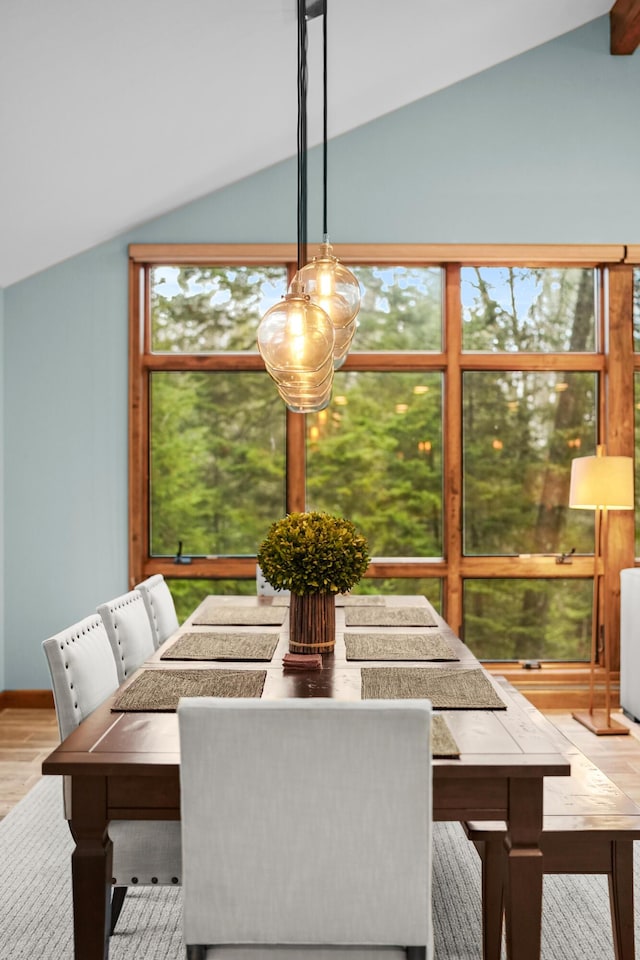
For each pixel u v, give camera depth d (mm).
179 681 2422
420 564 5207
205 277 5246
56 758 1825
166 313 5258
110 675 2629
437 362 5219
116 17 3145
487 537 5277
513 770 1796
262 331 2408
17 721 4824
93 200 4508
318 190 5152
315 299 2891
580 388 5297
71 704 2305
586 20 5113
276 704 1589
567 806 2248
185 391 5270
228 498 5266
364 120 5098
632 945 2102
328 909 1632
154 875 2152
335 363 3229
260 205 5141
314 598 2695
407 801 1604
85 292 5133
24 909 2719
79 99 3578
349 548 2660
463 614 5262
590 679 5020
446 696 2285
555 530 5281
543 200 5176
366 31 4027
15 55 3170
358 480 5266
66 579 5160
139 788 1853
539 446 5281
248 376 5270
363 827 1611
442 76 4957
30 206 4289
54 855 3127
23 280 5141
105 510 5160
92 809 1856
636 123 5199
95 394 5152
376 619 3402
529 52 5195
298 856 1621
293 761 1599
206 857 1628
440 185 5160
